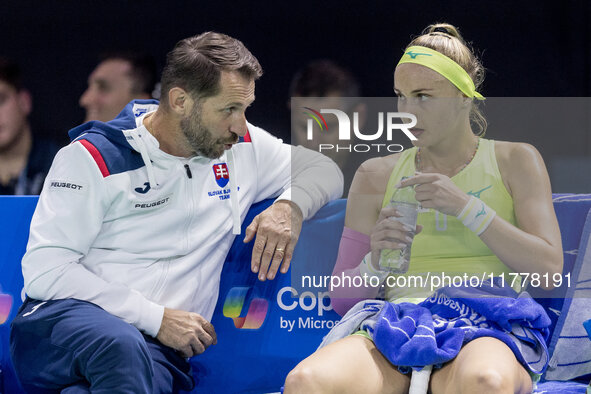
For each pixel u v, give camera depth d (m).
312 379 6.20
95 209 7.21
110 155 7.27
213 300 7.89
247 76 7.23
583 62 13.26
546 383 7.43
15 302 7.89
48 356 6.90
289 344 8.00
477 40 13.45
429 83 6.82
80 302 7.04
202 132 7.27
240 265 8.10
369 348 6.75
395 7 13.55
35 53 13.20
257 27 13.52
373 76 13.69
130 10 13.32
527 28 13.36
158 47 13.45
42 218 7.17
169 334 7.12
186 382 7.49
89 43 13.31
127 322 7.05
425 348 6.38
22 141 13.24
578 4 13.11
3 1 13.03
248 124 8.18
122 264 7.40
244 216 8.02
